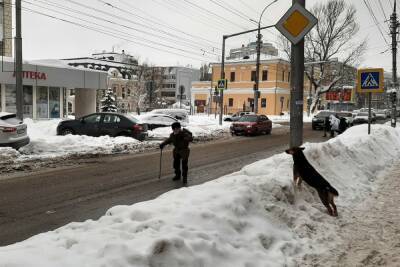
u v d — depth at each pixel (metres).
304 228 6.21
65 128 20.88
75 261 3.78
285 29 8.13
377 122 55.16
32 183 10.30
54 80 31.00
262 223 5.77
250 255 4.87
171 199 5.96
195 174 12.20
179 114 32.91
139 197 9.07
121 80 97.19
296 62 8.70
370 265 5.14
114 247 3.98
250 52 89.12
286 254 5.30
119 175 11.71
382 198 8.79
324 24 58.47
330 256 5.39
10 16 30.97
